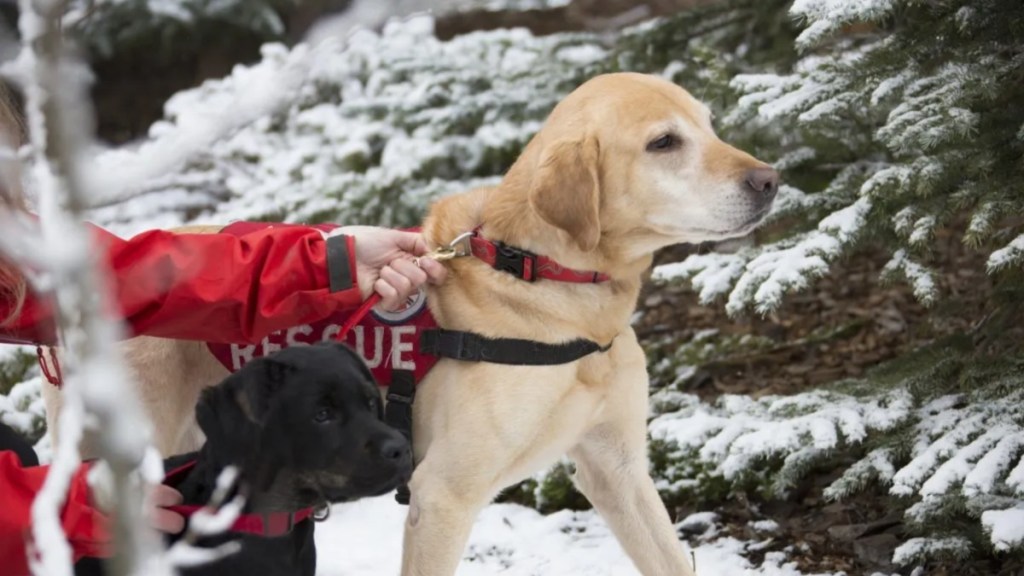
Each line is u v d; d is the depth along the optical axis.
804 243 3.96
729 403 4.20
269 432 2.42
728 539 3.93
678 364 5.20
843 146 4.81
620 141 3.03
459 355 2.97
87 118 0.98
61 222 0.96
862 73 4.09
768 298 3.82
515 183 3.11
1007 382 3.71
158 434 3.21
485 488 3.01
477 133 6.29
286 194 6.16
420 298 3.02
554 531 4.13
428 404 3.03
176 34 8.61
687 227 3.07
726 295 5.16
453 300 3.03
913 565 3.59
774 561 3.73
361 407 2.48
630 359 3.16
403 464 2.46
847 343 5.09
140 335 2.85
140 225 6.33
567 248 3.01
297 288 2.72
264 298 2.66
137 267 2.52
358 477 2.44
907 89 3.94
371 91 6.75
